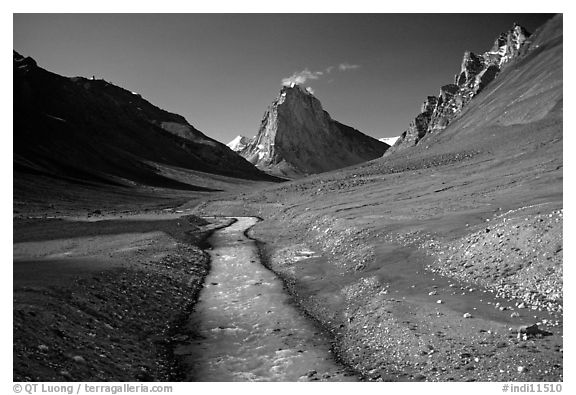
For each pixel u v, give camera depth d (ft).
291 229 192.85
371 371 57.21
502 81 540.11
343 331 73.82
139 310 81.87
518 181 178.09
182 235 184.34
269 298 95.50
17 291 74.18
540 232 83.82
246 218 280.72
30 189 405.39
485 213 127.44
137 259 117.80
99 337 64.90
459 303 72.18
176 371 61.52
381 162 451.12
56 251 130.52
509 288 74.02
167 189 597.11
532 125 327.06
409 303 75.51
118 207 391.45
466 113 559.38
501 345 54.95
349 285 96.58
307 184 352.28
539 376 46.55
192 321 83.20
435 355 56.59
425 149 470.39
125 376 55.88
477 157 299.38
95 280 88.84
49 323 61.87
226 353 67.72
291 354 66.23
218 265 133.28
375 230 134.10
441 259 96.89
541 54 490.49
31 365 50.14
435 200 179.63
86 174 565.12
